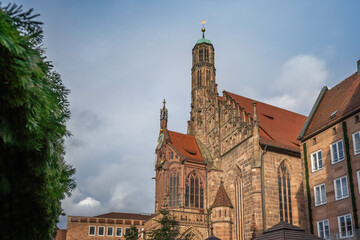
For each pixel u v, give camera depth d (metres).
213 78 88.38
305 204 46.22
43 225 13.07
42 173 12.92
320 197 44.19
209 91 84.88
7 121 10.88
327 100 50.53
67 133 15.87
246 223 59.62
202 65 88.75
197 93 86.00
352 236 36.78
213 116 79.06
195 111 85.25
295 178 61.62
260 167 59.50
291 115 78.12
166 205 63.59
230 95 74.94
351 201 39.19
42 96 11.66
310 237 29.00
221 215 63.69
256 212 57.16
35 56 11.44
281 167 61.44
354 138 40.47
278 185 59.81
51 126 13.20
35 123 10.98
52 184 15.87
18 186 12.21
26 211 12.45
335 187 42.03
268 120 71.44
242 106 72.56
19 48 10.01
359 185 38.62
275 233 29.47
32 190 12.79
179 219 65.19
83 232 96.62
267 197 58.25
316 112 50.56
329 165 43.50
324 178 43.94
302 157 48.22
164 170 73.56
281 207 58.72
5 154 11.82
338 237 38.38
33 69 11.12
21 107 10.95
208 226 66.81
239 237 61.59
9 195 12.24
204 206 71.12
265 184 58.94
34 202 12.82
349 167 40.12
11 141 10.95
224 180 69.69
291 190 60.84
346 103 44.91
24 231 12.29
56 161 14.34
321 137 45.62
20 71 10.42
